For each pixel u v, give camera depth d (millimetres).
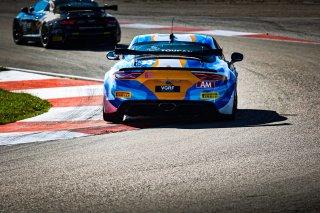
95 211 17484
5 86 43438
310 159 22547
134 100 30016
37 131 29422
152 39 33062
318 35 71000
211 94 29719
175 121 31406
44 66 52094
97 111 34500
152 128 29453
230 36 70750
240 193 18719
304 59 54062
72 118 32781
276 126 29062
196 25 81062
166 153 23953
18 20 65938
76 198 18641
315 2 103375
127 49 31484
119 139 26938
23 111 34750
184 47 32094
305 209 17219
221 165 21953
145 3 110812
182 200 18219
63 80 45281
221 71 30406
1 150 25625
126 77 30234
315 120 30500
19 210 17688
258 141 25766
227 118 30719
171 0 112812
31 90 41719
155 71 29891
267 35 71312
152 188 19438
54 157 23875
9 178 21031
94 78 45875
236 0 108438
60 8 61375
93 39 60000
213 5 104125
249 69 49281
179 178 20438
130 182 20125
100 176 20906
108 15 60812
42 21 62125
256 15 89625
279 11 93375
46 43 61969
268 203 17750
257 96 38406
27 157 24062
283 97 37812
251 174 20719
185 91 29703
